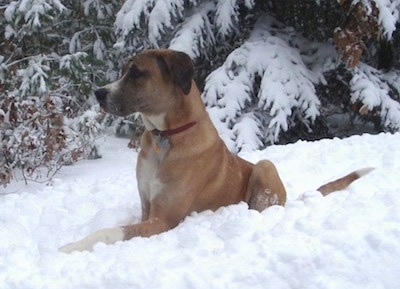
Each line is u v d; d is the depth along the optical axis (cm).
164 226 221
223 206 235
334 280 171
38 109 386
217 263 182
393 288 169
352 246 186
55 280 178
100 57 571
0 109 370
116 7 599
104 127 503
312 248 186
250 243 192
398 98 560
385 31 495
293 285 170
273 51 512
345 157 316
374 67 586
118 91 223
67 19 576
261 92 493
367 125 607
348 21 531
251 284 172
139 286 172
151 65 221
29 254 196
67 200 266
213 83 502
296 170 299
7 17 456
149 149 229
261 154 348
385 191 233
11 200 276
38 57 445
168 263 183
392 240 190
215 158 229
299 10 560
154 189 225
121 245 202
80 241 206
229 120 488
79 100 502
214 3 537
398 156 300
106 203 264
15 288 175
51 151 376
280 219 212
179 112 223
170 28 510
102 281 175
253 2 520
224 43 552
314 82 524
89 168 403
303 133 558
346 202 222
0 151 372
